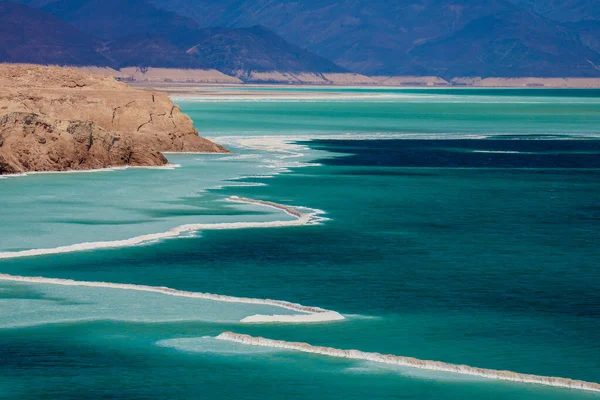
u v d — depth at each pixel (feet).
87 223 242.17
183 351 142.61
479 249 219.61
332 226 246.47
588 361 140.15
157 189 309.01
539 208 283.38
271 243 222.28
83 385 128.77
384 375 133.59
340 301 171.63
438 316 162.50
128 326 154.61
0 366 135.54
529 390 128.26
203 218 252.42
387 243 225.15
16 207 266.16
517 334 152.66
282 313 162.61
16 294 172.96
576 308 168.45
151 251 211.00
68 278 185.78
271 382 130.72
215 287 180.96
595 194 316.81
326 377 132.67
